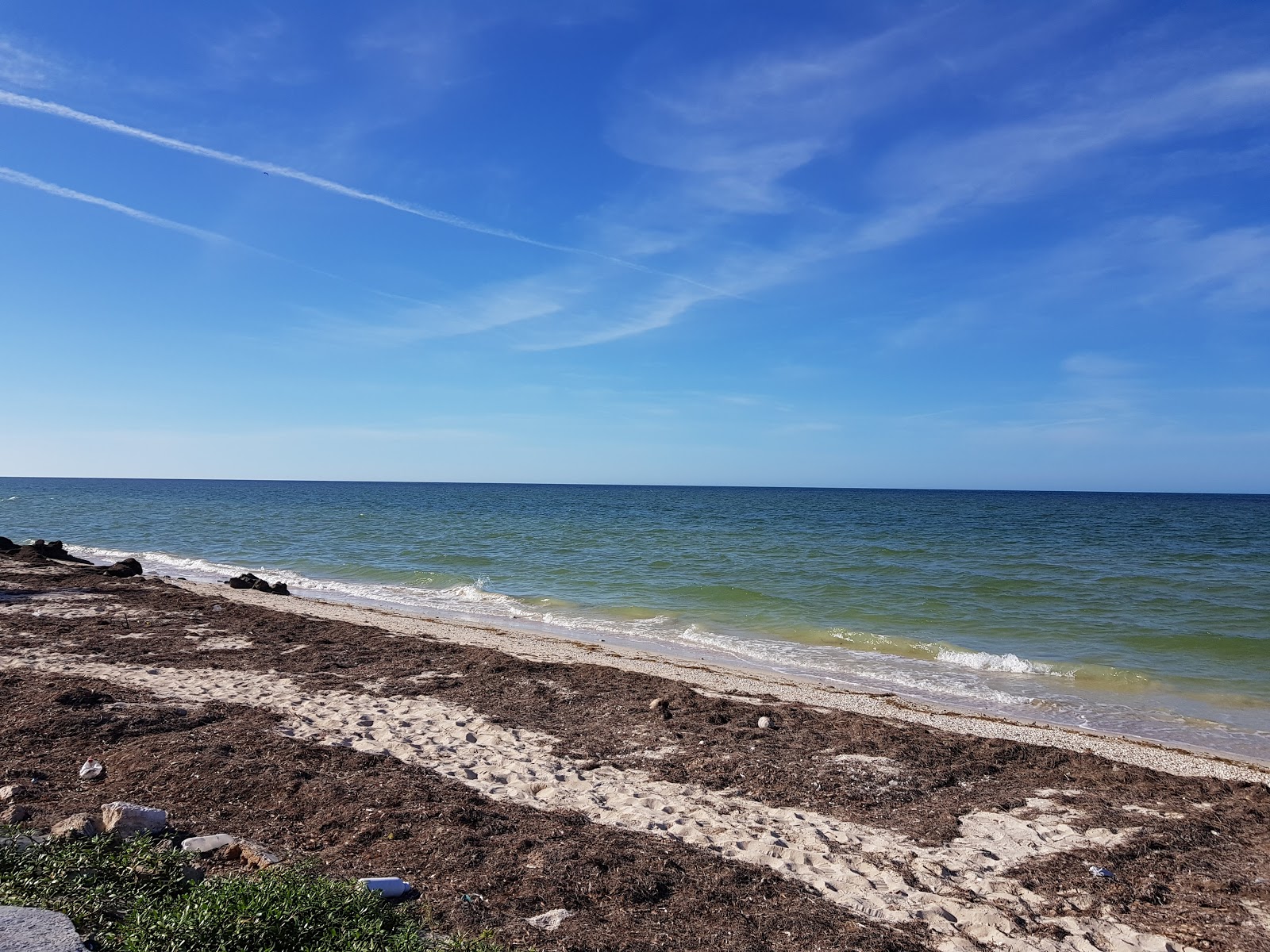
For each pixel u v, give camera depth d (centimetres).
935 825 749
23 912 376
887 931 530
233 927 397
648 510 8606
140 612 1669
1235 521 7212
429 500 11569
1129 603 2444
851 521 6706
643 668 1491
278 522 5859
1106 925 561
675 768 884
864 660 1720
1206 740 1217
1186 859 684
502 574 3067
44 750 773
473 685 1197
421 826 628
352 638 1504
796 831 718
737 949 482
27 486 18288
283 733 890
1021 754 973
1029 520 7106
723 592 2594
